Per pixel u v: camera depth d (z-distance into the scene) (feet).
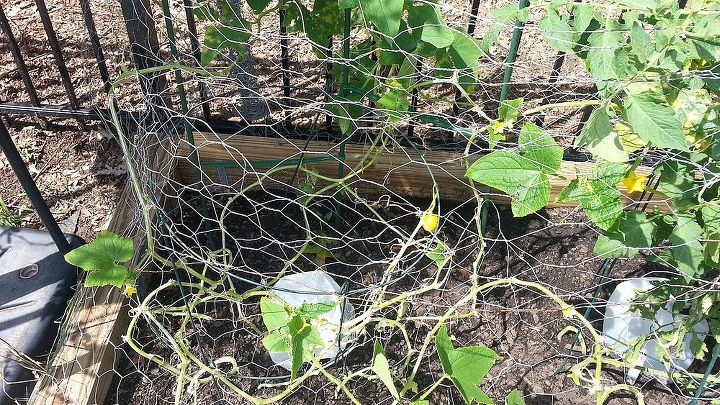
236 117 7.02
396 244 6.35
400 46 4.77
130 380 5.53
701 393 5.27
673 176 4.55
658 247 4.71
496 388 5.58
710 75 3.97
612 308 5.71
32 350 5.48
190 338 5.79
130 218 6.09
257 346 5.77
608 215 4.30
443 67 5.11
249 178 6.72
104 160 7.30
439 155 6.52
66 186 7.10
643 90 3.88
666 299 5.17
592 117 3.91
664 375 5.16
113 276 4.49
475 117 7.07
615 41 4.17
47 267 5.93
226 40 5.46
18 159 5.09
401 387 5.57
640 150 5.38
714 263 4.61
